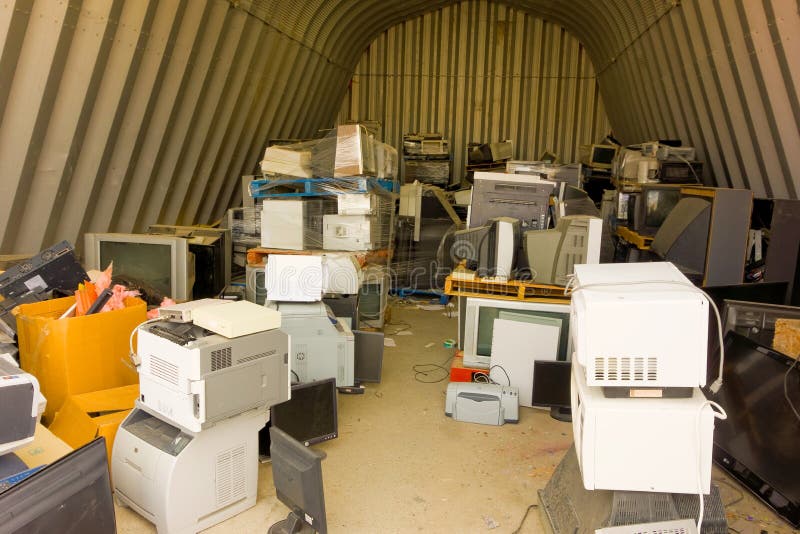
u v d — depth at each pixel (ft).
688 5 16.17
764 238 13.73
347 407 11.68
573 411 7.40
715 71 15.70
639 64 21.89
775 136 13.75
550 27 29.96
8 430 5.59
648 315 6.12
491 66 30.45
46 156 12.30
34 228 12.92
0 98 10.62
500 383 12.13
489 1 29.91
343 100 31.35
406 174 27.43
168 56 14.16
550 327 11.75
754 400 9.04
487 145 27.58
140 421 8.03
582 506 6.96
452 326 18.24
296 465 7.09
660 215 16.92
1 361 6.25
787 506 7.97
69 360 8.82
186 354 6.88
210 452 7.47
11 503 4.65
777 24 12.19
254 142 21.52
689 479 6.31
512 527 7.92
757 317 10.00
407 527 7.84
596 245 11.65
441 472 9.30
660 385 6.25
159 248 12.57
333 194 15.62
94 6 11.46
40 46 10.82
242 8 16.33
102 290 9.80
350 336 12.12
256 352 7.49
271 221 15.56
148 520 7.59
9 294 10.35
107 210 14.83
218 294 15.49
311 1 20.11
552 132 30.63
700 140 18.81
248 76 18.72
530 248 12.12
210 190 19.86
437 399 12.27
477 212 14.15
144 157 15.31
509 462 9.68
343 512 8.13
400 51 30.81
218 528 7.64
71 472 5.28
